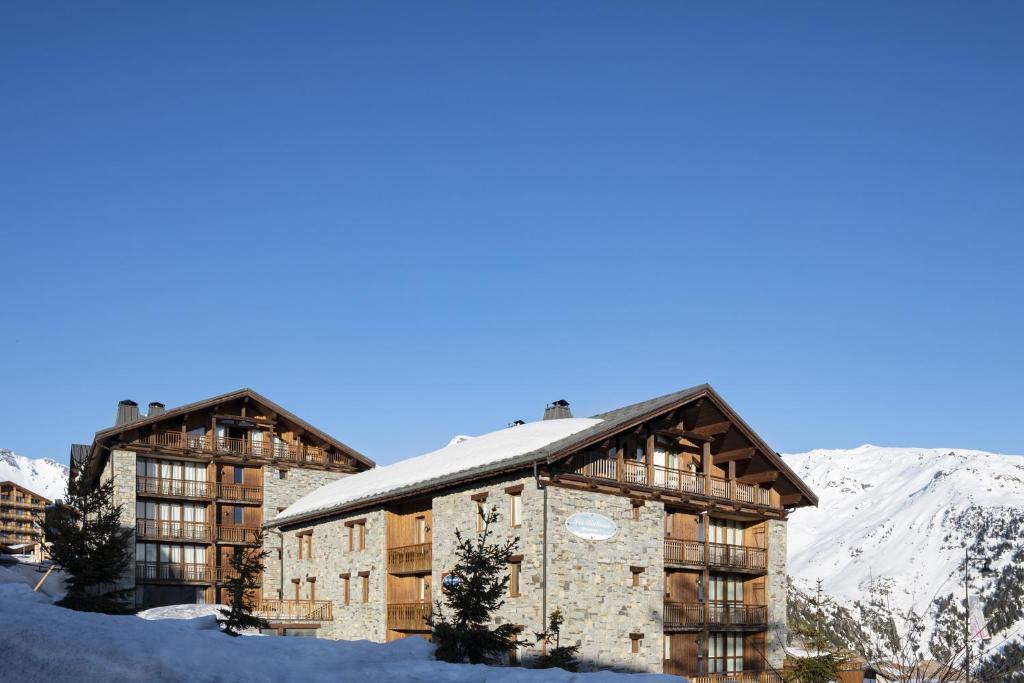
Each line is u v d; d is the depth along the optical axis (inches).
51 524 1507.1
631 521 1322.6
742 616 1492.4
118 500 1851.6
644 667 1288.1
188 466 1962.4
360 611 1562.5
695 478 1477.6
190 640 422.3
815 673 1045.8
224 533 1961.1
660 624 1323.8
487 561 1016.9
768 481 1556.3
